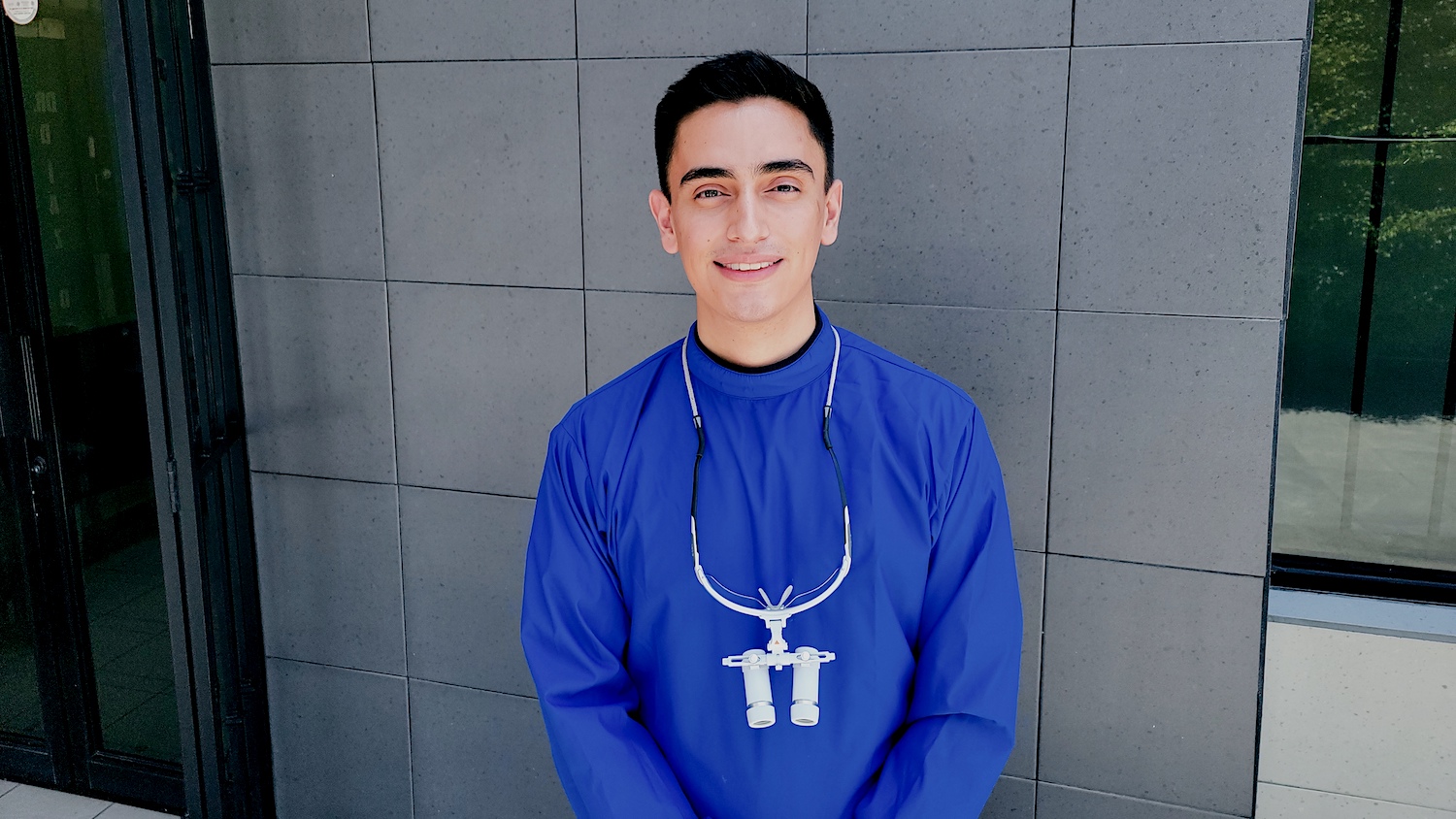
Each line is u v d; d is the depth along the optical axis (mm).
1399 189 3008
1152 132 2059
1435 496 3104
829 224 1532
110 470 2936
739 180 1346
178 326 2328
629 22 2295
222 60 2557
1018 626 1536
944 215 2205
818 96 1416
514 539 2631
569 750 1496
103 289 2820
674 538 1512
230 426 2715
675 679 1528
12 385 2910
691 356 1531
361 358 2650
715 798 1547
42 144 2756
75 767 3170
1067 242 2150
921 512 1479
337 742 2920
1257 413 2115
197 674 2508
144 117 2232
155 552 2955
